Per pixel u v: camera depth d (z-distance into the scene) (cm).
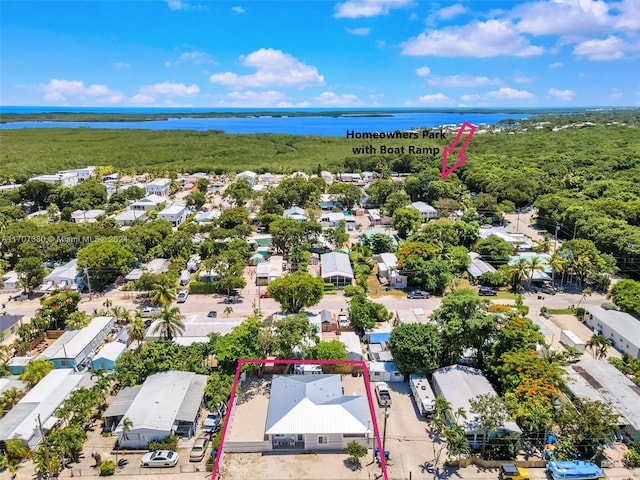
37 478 4209
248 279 9294
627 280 7775
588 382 5253
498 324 5572
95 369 5756
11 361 5975
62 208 14200
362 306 6969
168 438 4634
